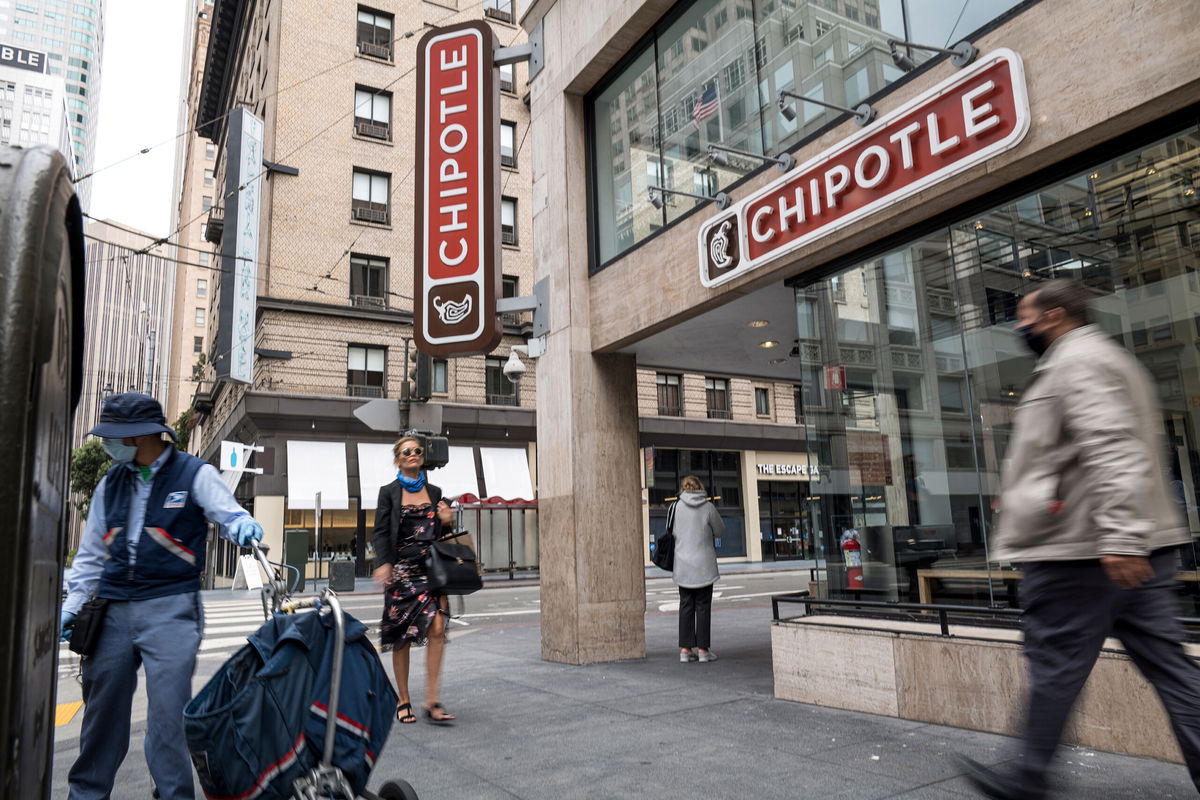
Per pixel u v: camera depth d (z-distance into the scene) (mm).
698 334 7566
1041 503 2492
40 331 1403
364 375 25922
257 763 2297
